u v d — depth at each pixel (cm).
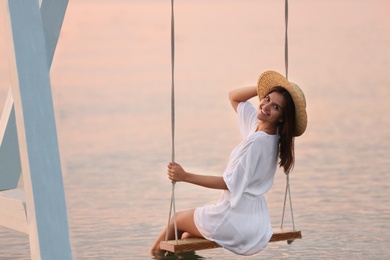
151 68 2209
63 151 1157
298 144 1186
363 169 1007
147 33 3108
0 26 2647
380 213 801
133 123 1392
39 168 519
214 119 1418
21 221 561
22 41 523
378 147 1149
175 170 579
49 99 528
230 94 644
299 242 706
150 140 1234
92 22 3419
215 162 1057
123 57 2472
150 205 852
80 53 2583
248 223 596
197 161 1069
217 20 3534
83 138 1259
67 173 1013
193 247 579
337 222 770
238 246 598
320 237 720
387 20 3484
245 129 630
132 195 896
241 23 3419
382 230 740
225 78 1973
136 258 661
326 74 2020
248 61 2303
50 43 661
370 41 2784
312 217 790
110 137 1264
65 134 1295
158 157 1107
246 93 634
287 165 602
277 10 3984
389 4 4219
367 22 3422
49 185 521
